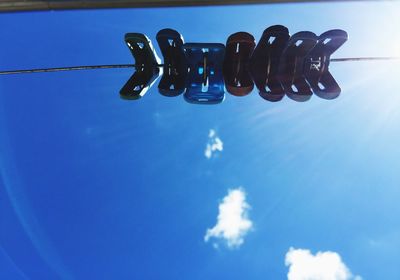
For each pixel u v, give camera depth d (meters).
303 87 0.36
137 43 0.36
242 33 0.35
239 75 0.37
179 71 0.37
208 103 0.36
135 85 0.36
